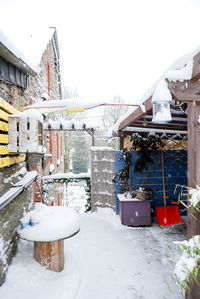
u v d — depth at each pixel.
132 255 3.61
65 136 18.06
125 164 5.66
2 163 2.29
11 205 2.71
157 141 5.69
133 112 3.72
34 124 2.57
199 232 2.11
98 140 23.50
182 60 2.07
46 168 7.41
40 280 2.55
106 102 2.72
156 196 5.75
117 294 2.60
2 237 2.35
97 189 6.05
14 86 3.31
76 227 2.82
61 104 2.75
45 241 2.53
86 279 2.89
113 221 5.32
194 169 2.16
